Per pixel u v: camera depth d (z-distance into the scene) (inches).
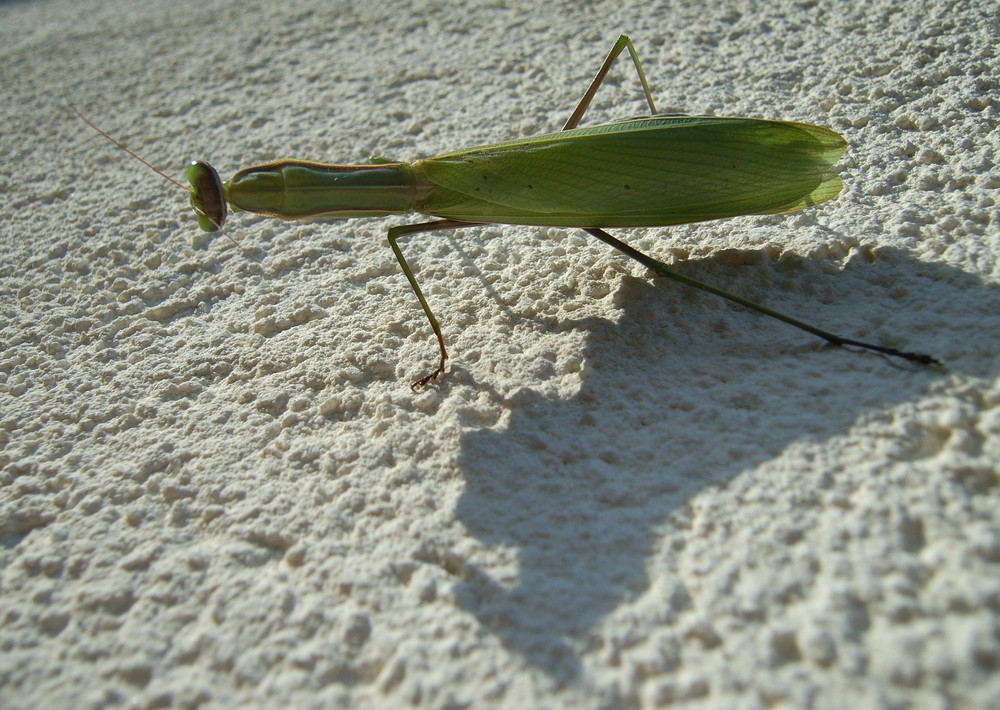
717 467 2.5
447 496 2.7
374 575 2.4
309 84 6.3
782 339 3.0
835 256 3.4
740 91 4.9
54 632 2.5
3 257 4.9
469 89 5.7
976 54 4.6
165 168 5.5
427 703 2.0
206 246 4.7
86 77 7.4
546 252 4.1
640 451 2.7
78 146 6.1
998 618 1.8
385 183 3.4
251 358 3.6
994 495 2.2
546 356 3.3
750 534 2.3
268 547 2.6
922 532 2.1
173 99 6.6
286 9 8.2
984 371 2.5
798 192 3.2
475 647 2.2
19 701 2.3
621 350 3.2
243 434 3.2
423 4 7.5
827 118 4.4
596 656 2.1
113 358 3.8
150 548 2.7
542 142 3.2
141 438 3.2
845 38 5.1
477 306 3.8
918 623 1.9
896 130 4.2
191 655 2.3
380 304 3.9
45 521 2.9
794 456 2.5
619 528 2.4
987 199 3.5
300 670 2.2
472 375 3.3
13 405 3.6
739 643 2.0
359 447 3.0
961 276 3.0
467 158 3.3
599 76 4.0
